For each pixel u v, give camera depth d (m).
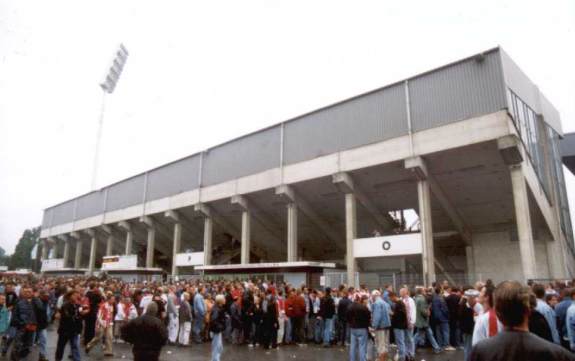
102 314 13.32
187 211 45.59
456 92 25.84
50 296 20.58
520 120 27.23
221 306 10.95
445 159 26.50
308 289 18.66
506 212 30.14
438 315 14.59
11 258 124.12
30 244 125.94
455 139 25.03
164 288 17.83
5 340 12.69
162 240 56.50
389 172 29.17
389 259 31.86
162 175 48.31
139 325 6.68
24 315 11.29
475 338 4.94
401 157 27.12
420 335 15.12
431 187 28.11
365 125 29.78
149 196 49.59
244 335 16.59
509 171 26.16
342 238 40.03
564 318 8.66
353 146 30.00
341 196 33.72
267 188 35.12
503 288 2.83
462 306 10.89
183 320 16.00
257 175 36.28
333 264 27.81
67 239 70.19
